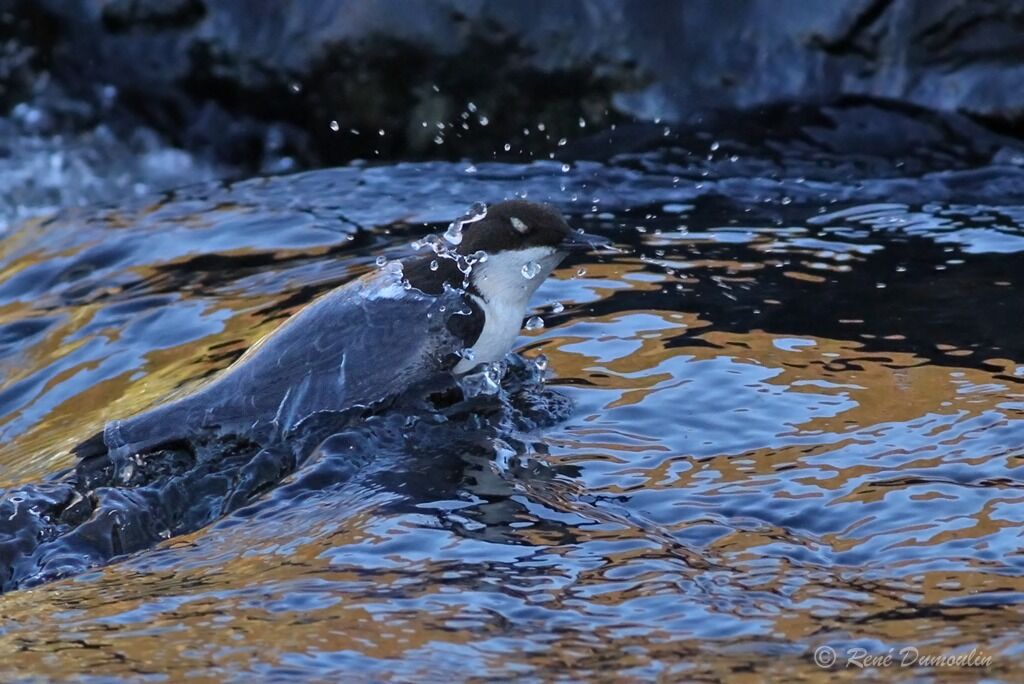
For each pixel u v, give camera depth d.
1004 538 14.21
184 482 16.91
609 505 15.53
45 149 39.06
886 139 30.86
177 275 26.14
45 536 16.28
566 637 12.99
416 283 18.89
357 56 35.16
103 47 38.34
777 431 17.05
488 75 34.25
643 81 33.03
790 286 22.59
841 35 31.80
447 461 16.81
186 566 15.12
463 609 13.55
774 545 14.42
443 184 30.33
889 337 20.02
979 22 30.95
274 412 17.50
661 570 14.08
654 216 27.70
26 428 20.91
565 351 19.98
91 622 13.95
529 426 17.61
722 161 30.58
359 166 31.92
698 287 22.69
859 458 16.17
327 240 27.23
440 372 18.23
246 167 37.62
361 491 16.25
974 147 30.47
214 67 37.00
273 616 13.69
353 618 13.50
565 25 33.47
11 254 29.23
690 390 18.34
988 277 22.64
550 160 31.52
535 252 18.84
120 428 17.25
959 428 16.77
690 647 12.70
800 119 31.66
